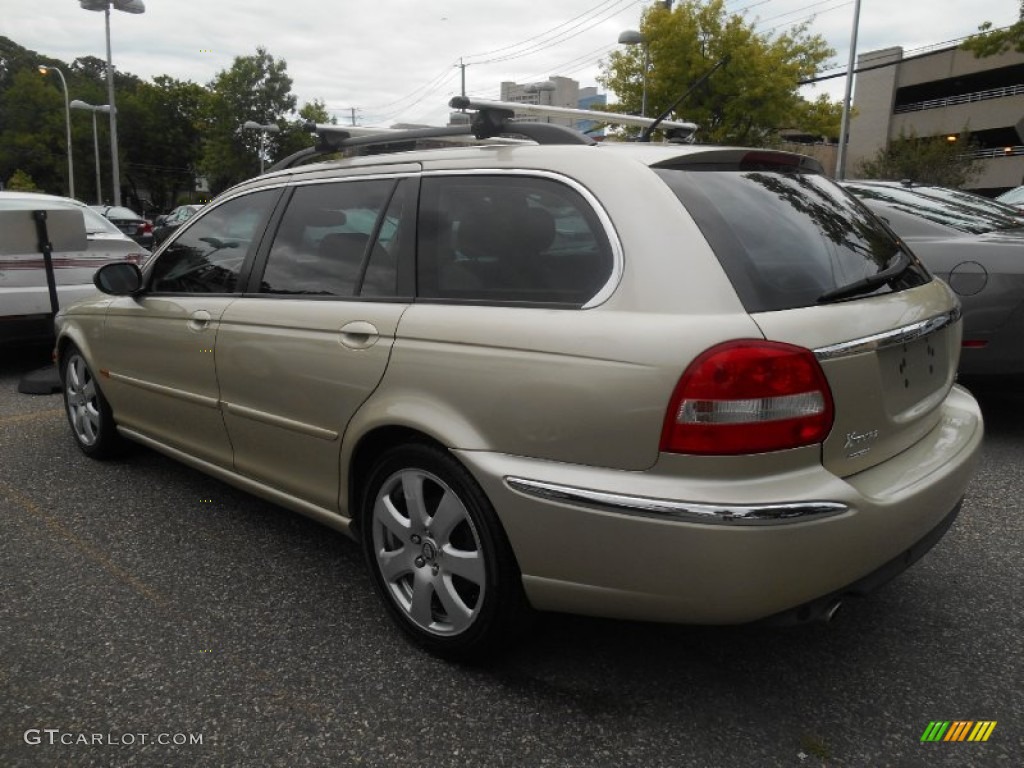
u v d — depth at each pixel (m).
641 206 2.31
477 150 2.80
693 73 24.33
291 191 3.40
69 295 7.11
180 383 3.75
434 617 2.73
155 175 73.38
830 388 2.16
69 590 3.22
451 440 2.47
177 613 3.04
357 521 3.02
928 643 2.80
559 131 2.79
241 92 47.53
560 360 2.26
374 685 2.59
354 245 3.03
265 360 3.19
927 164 29.30
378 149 3.58
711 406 2.05
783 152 2.77
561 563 2.30
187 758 2.27
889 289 2.57
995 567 3.34
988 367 4.62
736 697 2.52
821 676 2.62
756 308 2.14
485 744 2.31
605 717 2.43
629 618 2.28
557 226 2.46
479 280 2.60
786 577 2.08
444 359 2.53
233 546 3.63
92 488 4.33
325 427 2.96
